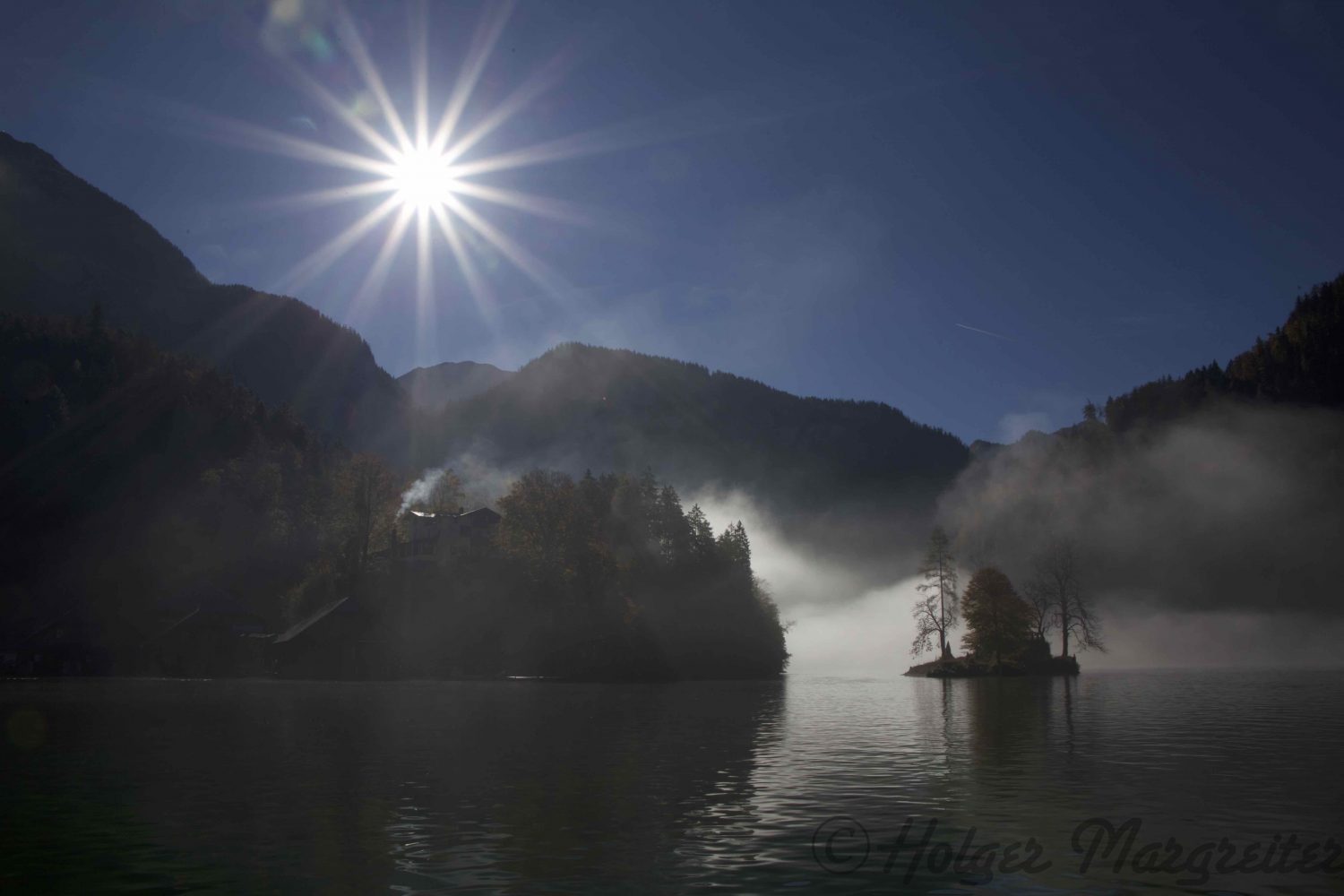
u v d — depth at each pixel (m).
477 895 18.17
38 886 18.88
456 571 147.25
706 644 144.50
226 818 25.41
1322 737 44.38
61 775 33.41
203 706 68.88
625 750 40.66
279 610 160.12
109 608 156.50
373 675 124.88
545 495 142.88
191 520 191.88
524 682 116.19
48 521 182.50
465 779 32.41
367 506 156.62
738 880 19.22
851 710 64.25
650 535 155.88
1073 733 46.69
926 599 131.25
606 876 19.47
